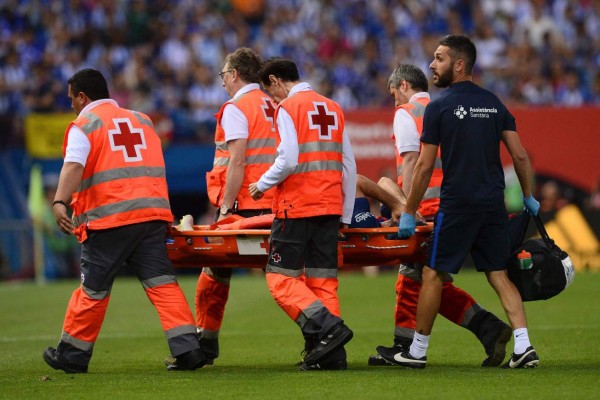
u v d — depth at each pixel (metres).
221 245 29.55
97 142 28.56
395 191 30.97
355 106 86.25
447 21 91.56
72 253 73.56
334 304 28.38
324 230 28.41
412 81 31.11
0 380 27.59
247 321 45.97
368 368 28.97
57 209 27.77
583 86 86.88
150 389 24.92
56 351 28.94
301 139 28.02
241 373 28.16
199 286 31.66
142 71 86.69
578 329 39.75
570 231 67.75
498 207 27.58
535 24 91.44
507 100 85.56
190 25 91.56
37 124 74.00
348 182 28.91
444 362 31.17
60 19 90.88
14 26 90.31
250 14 92.75
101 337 41.16
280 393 23.77
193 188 74.25
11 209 74.31
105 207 28.48
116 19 91.06
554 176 71.12
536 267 27.94
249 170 31.42
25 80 86.19
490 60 89.12
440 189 27.84
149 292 28.80
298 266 28.23
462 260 27.58
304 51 89.88
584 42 90.50
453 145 27.22
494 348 29.31
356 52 89.44
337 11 92.19
